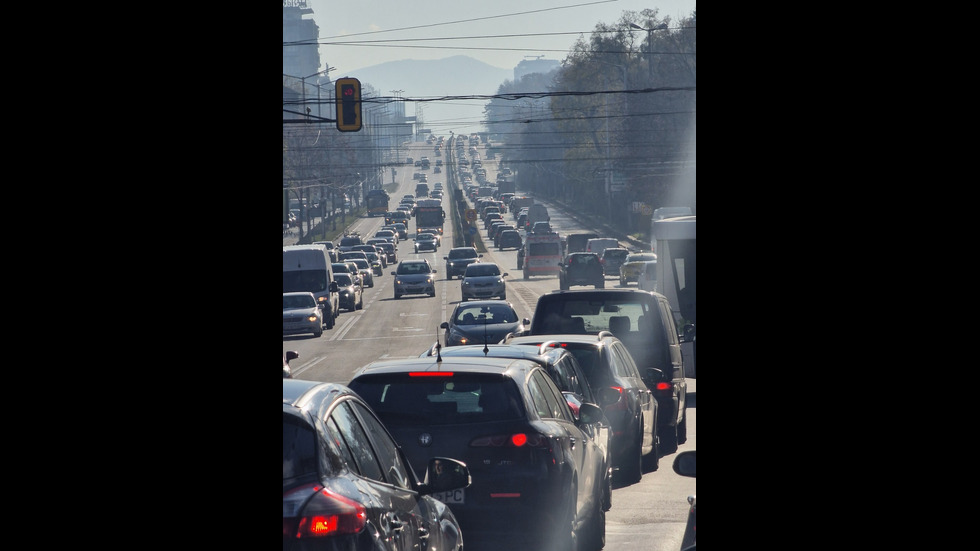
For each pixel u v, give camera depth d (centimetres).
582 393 4291
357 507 1692
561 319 5925
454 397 3020
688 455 1994
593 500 3434
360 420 2050
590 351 4794
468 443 2934
